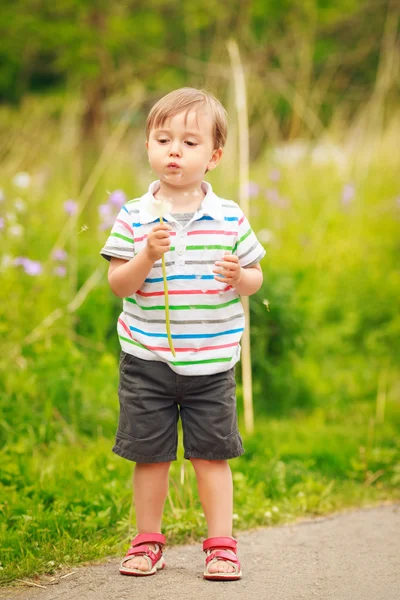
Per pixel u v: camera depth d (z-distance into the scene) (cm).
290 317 635
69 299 621
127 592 308
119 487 412
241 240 331
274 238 779
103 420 525
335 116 1158
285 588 313
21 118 1018
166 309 314
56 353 550
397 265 862
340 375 693
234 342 325
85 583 318
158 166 323
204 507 329
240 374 621
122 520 381
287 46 1234
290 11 1195
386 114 1100
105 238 660
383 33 1350
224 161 857
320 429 566
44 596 306
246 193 601
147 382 323
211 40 1275
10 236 638
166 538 374
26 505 384
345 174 925
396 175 965
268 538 381
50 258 635
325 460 502
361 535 385
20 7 1095
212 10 1182
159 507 334
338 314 782
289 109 1180
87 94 1045
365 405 641
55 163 909
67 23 1073
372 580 324
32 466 442
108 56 1090
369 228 901
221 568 321
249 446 511
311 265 789
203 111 324
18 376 533
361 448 491
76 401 529
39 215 724
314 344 706
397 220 911
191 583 318
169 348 319
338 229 869
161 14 1286
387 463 488
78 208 674
